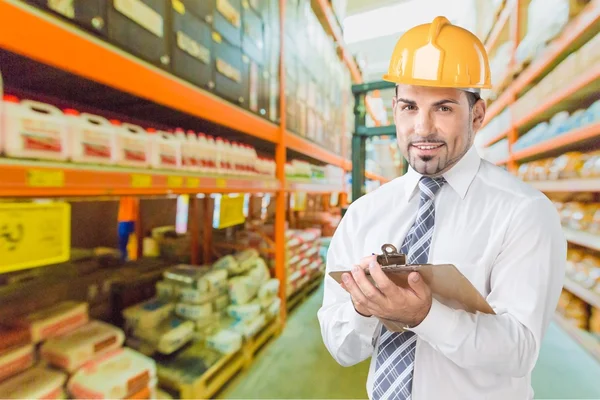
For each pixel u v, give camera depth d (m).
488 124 4.43
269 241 2.45
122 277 1.82
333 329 0.81
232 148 1.78
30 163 0.79
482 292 0.66
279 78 2.29
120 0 1.04
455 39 0.65
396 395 0.71
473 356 0.56
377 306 0.57
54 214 0.91
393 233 0.80
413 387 0.69
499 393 0.66
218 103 1.56
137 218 2.27
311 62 3.17
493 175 0.74
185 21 1.35
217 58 1.57
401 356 0.71
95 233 2.14
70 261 1.81
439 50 0.64
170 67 1.27
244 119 1.81
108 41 1.01
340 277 0.62
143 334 1.57
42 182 0.81
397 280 0.58
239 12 1.75
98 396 1.06
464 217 0.71
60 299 1.46
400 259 0.58
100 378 1.11
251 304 1.95
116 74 1.01
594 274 2.18
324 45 3.68
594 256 2.37
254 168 2.00
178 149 1.35
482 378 0.66
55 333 1.20
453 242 0.70
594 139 2.46
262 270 2.18
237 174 1.81
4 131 0.77
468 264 0.68
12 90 1.27
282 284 2.38
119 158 1.08
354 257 0.85
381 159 6.23
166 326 1.62
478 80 0.64
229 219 1.93
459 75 0.63
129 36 1.08
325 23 3.78
